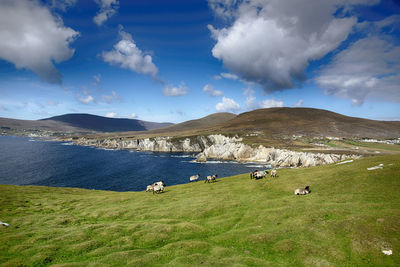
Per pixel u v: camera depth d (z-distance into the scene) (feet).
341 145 590.14
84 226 86.69
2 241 71.36
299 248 63.00
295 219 79.20
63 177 359.05
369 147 556.92
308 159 431.84
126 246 69.51
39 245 69.97
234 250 65.87
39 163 495.82
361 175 111.45
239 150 607.37
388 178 100.01
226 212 95.61
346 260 56.18
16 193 154.10
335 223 70.85
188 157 641.40
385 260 53.67
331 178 121.29
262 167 459.32
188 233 77.56
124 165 484.74
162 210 103.81
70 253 65.62
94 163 508.94
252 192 125.39
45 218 98.43
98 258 62.64
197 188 153.48
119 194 165.58
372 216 69.62
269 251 64.03
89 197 151.84
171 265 57.16
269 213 87.66
